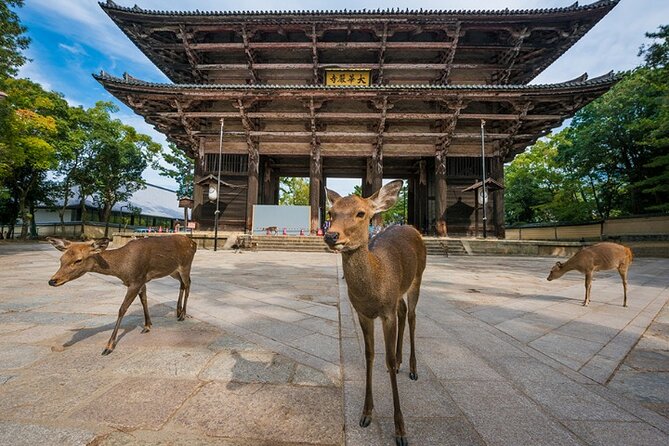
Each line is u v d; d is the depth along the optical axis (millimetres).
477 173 21844
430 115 19625
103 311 4926
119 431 2004
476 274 9820
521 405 2336
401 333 2984
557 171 33438
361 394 2479
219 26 20422
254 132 20953
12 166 20531
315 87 18609
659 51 18344
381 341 3652
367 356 2186
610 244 5879
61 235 30812
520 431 2023
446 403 2355
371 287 2039
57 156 25016
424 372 2875
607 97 24000
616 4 17969
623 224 20609
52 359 3100
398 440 1908
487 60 22875
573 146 26234
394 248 2570
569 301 6055
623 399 2449
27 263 11227
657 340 3918
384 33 20234
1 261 11844
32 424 2055
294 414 2223
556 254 17281
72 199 35625
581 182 29797
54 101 24469
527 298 6301
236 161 22234
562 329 4258
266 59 23203
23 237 26062
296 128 22453
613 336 3971
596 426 2086
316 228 21062
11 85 17828
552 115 19406
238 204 21859
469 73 22953
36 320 4406
